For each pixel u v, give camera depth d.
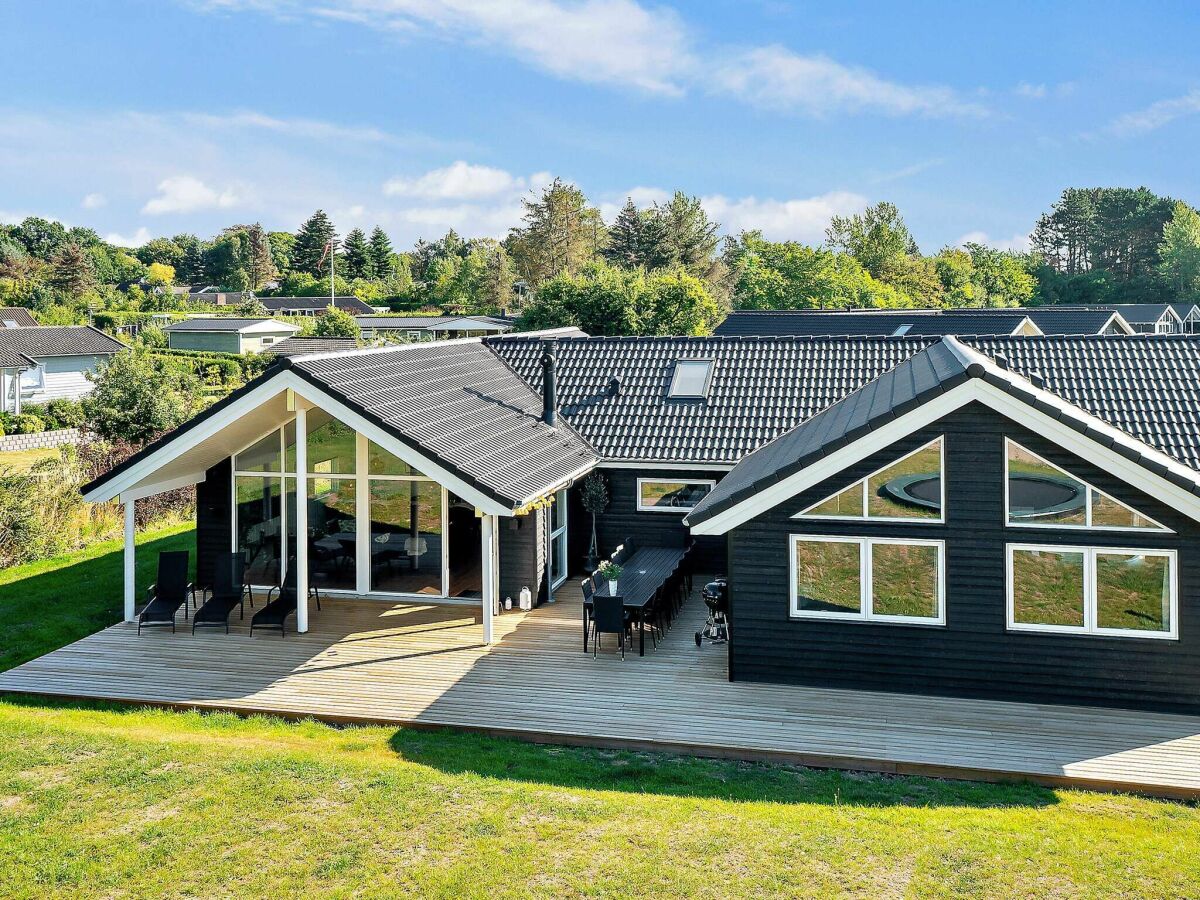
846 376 20.80
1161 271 109.31
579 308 55.12
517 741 11.86
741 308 91.38
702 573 19.55
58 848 8.89
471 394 18.91
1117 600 12.30
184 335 81.75
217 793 9.96
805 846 8.94
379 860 8.72
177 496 26.06
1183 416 17.36
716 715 12.38
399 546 17.67
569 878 8.42
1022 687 12.69
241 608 16.81
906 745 11.38
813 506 13.22
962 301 106.81
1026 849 8.89
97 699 13.06
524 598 17.14
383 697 13.03
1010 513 12.57
